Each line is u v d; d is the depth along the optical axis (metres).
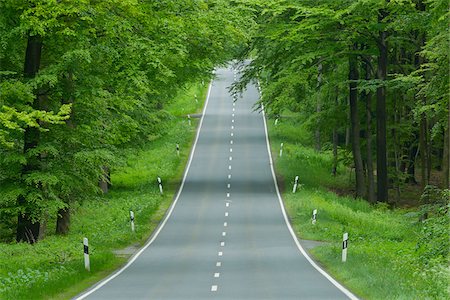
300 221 57.59
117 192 75.44
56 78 40.44
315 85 75.88
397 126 70.75
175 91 77.19
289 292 29.86
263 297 28.50
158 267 39.06
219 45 57.38
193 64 59.25
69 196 47.97
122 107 47.94
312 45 64.19
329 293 29.45
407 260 37.03
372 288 28.81
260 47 67.19
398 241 49.44
